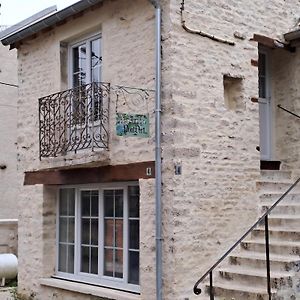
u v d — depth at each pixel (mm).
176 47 7805
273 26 9227
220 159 8180
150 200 7918
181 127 7758
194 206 7805
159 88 7777
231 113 8414
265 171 9070
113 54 8727
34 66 10508
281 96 9766
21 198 10664
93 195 9445
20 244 10656
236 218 8266
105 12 8930
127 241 8648
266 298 6867
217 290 7480
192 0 8062
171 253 7562
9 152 15609
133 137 8227
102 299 8633
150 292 7848
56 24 9812
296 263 7309
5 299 10406
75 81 9859
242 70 8633
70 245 9922
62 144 9133
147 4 8180
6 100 15688
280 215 8555
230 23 8547
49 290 9836
